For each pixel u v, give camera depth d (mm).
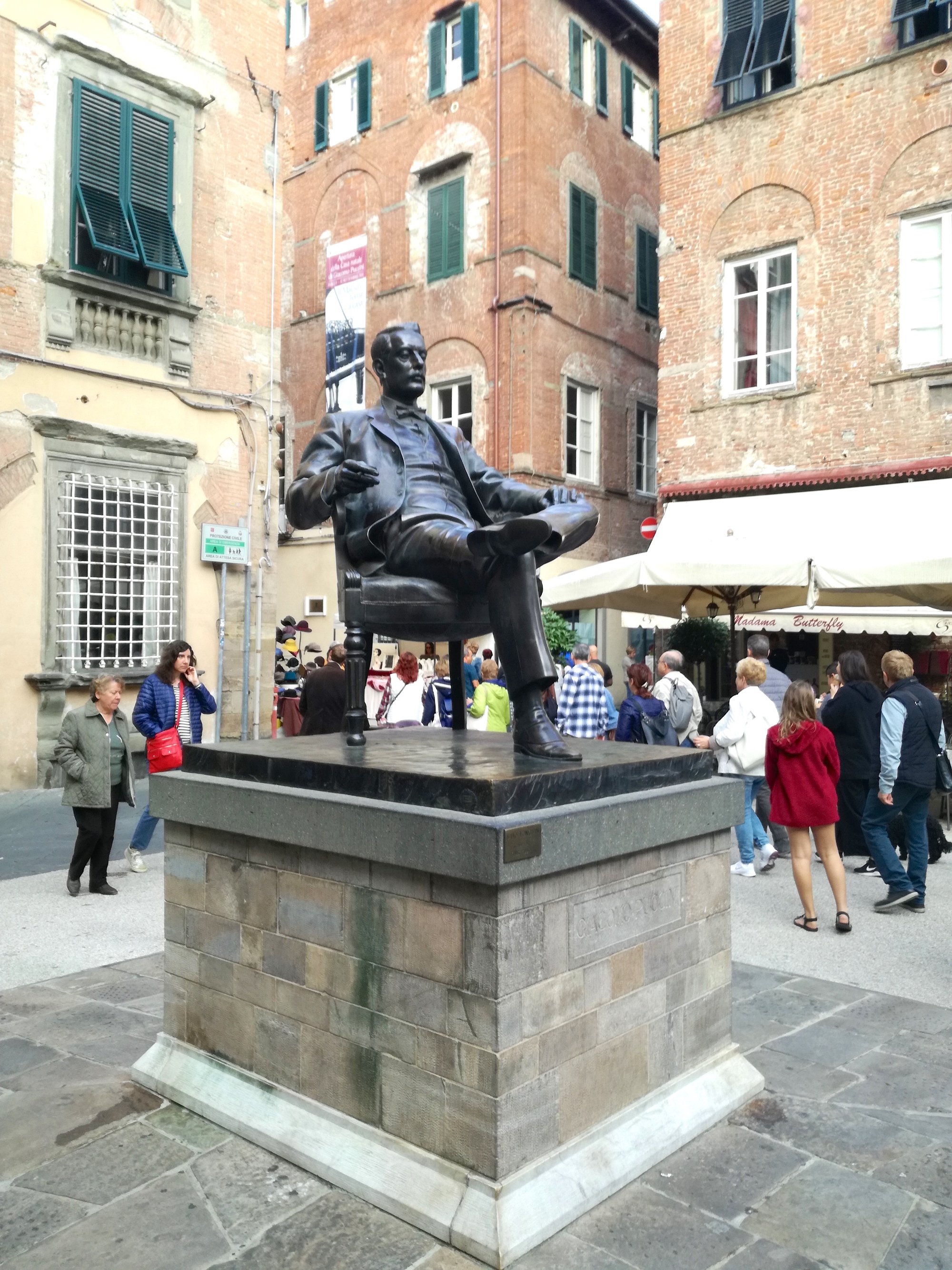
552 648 15039
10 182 10977
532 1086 2799
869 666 14875
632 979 3191
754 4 14586
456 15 19328
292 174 22438
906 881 6500
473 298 18953
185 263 12633
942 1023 4398
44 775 11055
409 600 3686
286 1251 2643
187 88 12523
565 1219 2748
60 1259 2600
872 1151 3201
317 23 21797
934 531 8250
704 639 14148
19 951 5469
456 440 4117
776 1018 4453
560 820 2811
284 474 22547
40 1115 3438
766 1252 2643
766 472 14586
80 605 11633
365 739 3764
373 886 3012
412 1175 2836
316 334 21906
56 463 11297
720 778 3629
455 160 18969
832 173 13977
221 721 13039
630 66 21125
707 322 15195
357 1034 3062
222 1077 3461
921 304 13375
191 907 3645
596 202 20062
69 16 11484
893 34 13469
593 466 20062
